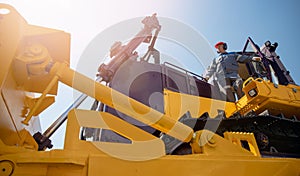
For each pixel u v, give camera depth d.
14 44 2.13
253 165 2.11
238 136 2.61
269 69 6.14
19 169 1.65
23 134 2.55
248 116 4.57
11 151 1.76
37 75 2.36
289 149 5.21
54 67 2.31
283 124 4.93
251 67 6.38
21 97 2.46
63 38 2.48
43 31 2.39
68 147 1.92
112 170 1.77
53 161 1.69
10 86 2.15
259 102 4.97
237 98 5.52
